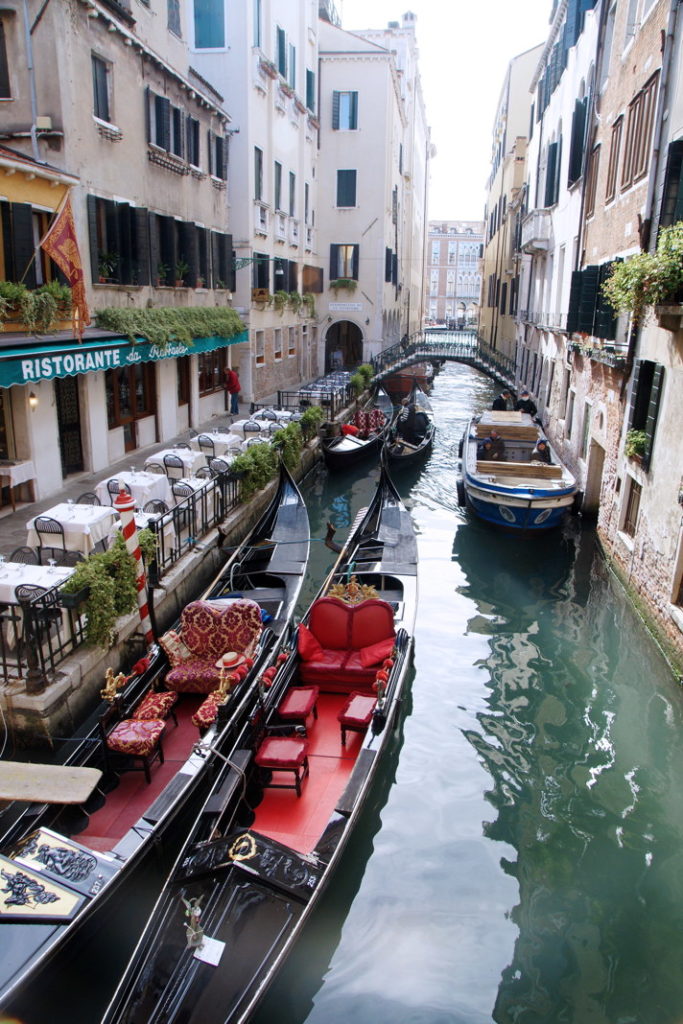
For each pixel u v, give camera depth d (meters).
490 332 42.91
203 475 10.96
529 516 12.40
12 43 10.59
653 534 8.94
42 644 6.10
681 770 6.75
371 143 29.20
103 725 5.70
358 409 24.00
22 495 10.52
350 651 7.24
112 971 4.56
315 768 6.03
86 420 12.05
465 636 9.31
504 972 4.73
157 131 14.20
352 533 10.70
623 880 5.49
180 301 15.84
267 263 22.22
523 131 35.00
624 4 12.11
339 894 5.21
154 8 13.96
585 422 14.27
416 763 6.80
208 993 3.86
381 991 4.59
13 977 3.97
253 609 6.77
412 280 48.53
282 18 22.86
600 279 12.91
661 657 8.45
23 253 10.00
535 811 6.21
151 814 5.07
